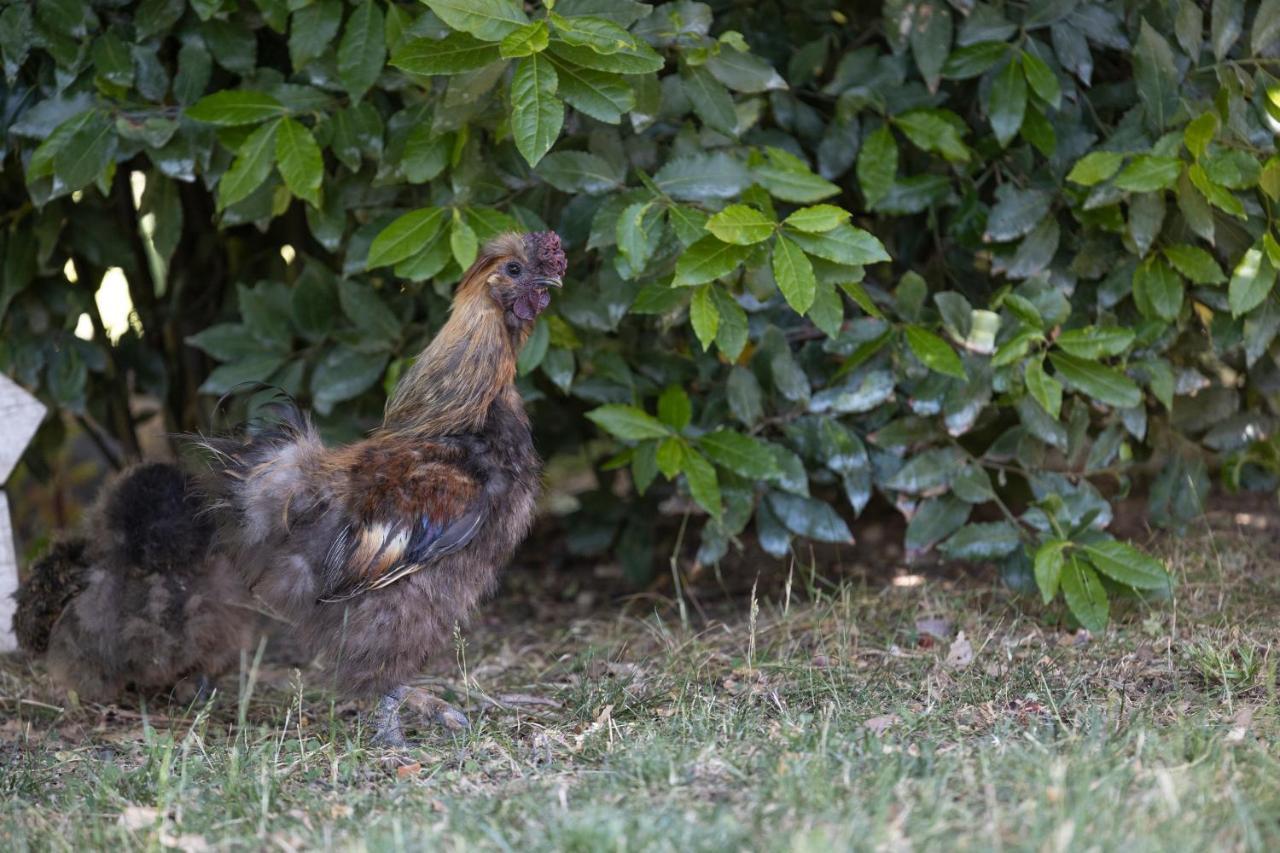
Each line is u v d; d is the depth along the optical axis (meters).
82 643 6.87
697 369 8.12
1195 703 5.96
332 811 5.07
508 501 6.39
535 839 4.47
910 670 6.83
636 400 7.95
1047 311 7.24
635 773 5.18
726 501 7.89
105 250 8.59
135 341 9.64
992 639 7.35
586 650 7.92
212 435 6.63
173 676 7.05
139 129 7.14
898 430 7.69
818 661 7.13
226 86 7.75
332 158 7.78
